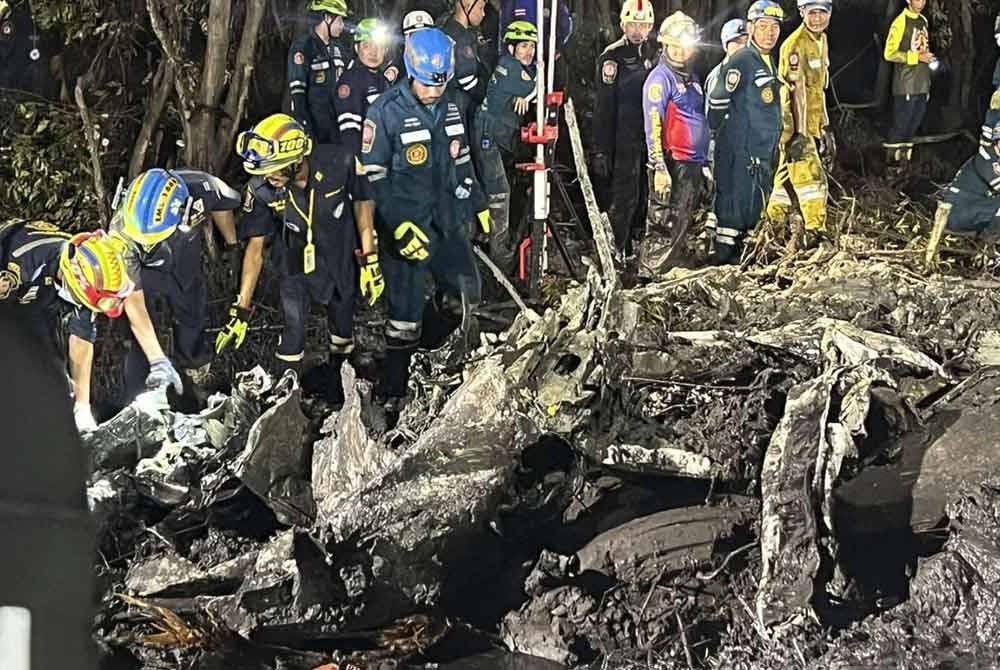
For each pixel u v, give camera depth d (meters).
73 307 5.70
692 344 5.59
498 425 4.99
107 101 8.62
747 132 7.97
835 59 12.88
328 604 4.73
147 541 5.29
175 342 6.47
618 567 4.98
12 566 1.81
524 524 5.23
